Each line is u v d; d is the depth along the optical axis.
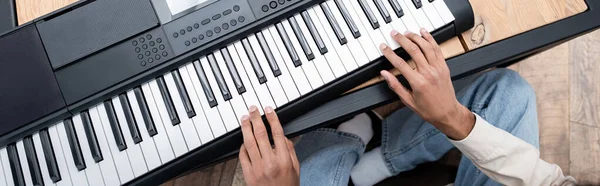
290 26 0.72
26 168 0.69
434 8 0.71
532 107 0.92
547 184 0.79
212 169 1.23
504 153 0.76
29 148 0.69
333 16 0.72
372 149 1.17
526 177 0.77
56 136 0.70
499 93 0.92
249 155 0.69
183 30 0.69
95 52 0.68
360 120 1.18
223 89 0.70
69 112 0.69
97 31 0.68
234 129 0.70
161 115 0.70
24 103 0.67
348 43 0.71
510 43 0.71
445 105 0.69
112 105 0.70
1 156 0.69
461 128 0.73
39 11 0.73
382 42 0.71
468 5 0.70
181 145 0.69
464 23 0.70
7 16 0.73
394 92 0.71
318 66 0.70
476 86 0.97
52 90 0.67
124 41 0.68
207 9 0.70
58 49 0.68
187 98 0.70
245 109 0.70
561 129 1.26
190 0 0.70
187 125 0.70
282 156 0.68
